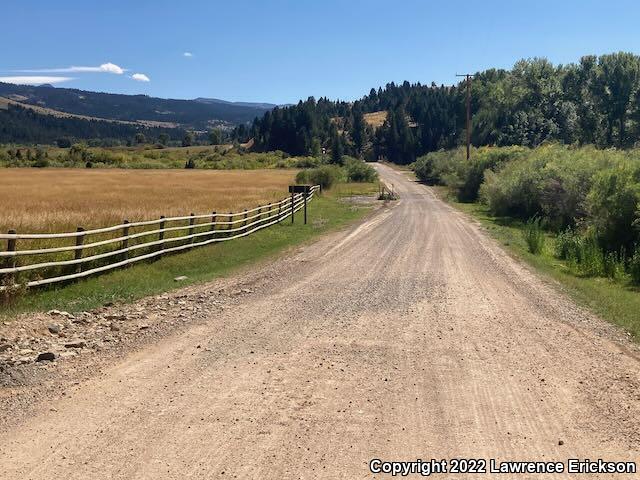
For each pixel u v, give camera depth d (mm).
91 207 29859
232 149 191625
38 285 11656
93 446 4773
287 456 4617
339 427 5176
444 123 172750
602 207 19062
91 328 8734
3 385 6180
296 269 15211
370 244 20688
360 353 7500
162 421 5285
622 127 85000
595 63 86750
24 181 68000
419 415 5465
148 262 15789
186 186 58781
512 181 34781
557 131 84875
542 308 10625
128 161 140500
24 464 4461
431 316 9719
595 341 8328
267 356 7348
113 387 6168
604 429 5176
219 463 4496
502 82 97188
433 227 27328
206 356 7332
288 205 31750
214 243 19781
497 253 18734
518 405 5742
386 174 113250
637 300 12023
